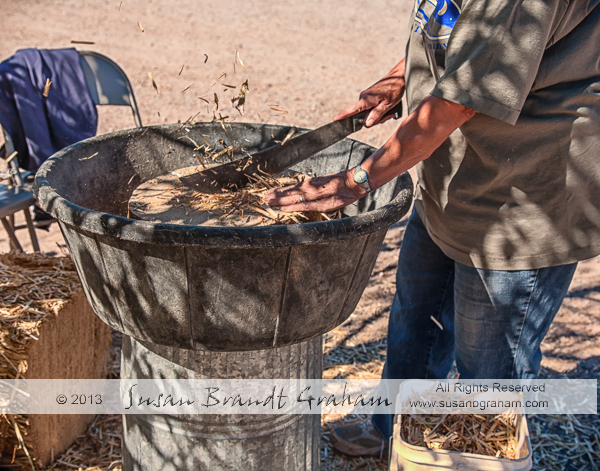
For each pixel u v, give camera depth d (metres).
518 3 1.38
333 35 9.37
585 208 1.69
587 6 1.47
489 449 1.95
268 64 7.81
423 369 2.37
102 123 5.67
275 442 1.84
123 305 1.50
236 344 1.50
